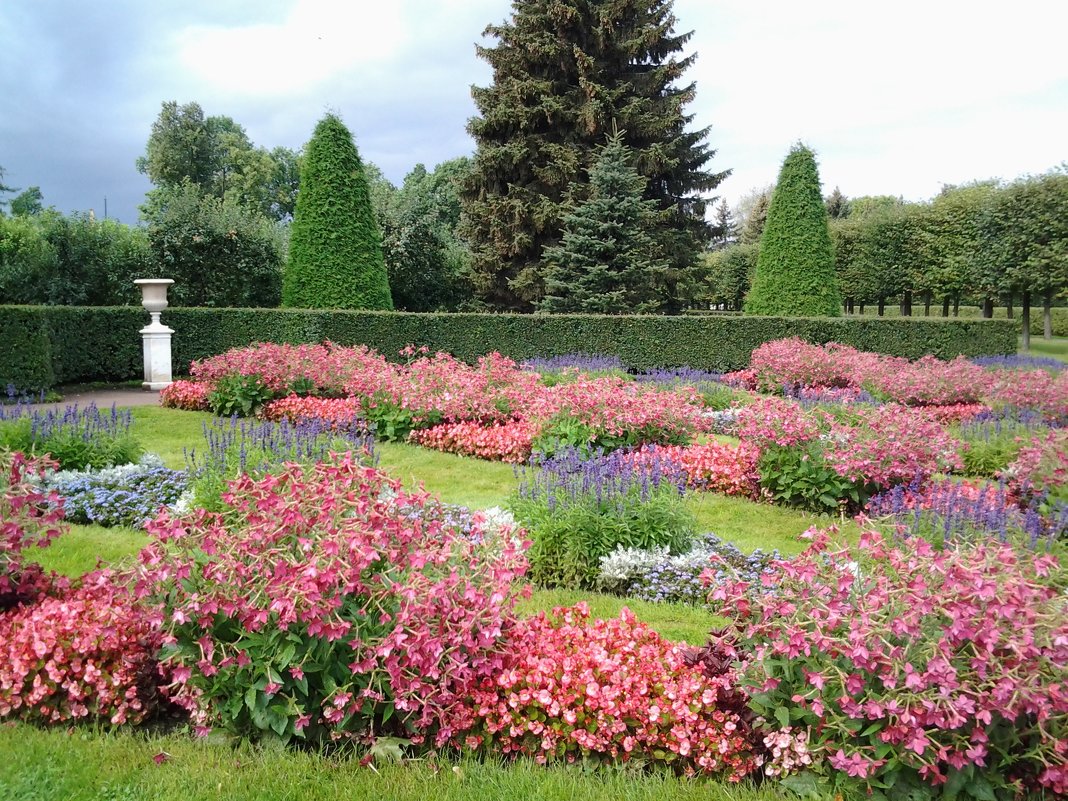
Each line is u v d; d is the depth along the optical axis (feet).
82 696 9.93
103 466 22.31
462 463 25.86
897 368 41.32
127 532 18.25
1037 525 16.29
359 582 9.48
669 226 77.20
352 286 53.16
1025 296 71.31
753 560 16.22
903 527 11.78
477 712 9.46
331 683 9.18
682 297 78.69
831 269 59.62
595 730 9.38
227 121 149.59
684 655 10.34
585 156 73.00
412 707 9.19
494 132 75.51
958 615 8.26
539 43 72.23
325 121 52.37
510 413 29.53
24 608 11.30
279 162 150.41
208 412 33.86
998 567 9.01
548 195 76.13
